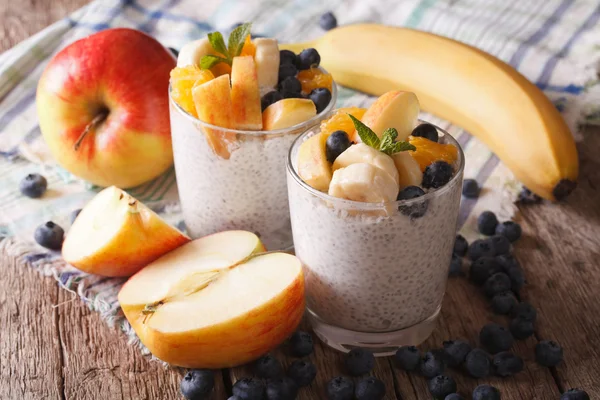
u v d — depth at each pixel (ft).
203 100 2.08
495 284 2.18
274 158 2.14
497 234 2.32
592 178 2.48
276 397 1.99
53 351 2.10
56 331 2.14
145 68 2.35
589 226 2.35
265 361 2.04
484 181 2.46
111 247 2.15
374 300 2.03
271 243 2.25
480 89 2.52
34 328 2.15
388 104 1.96
